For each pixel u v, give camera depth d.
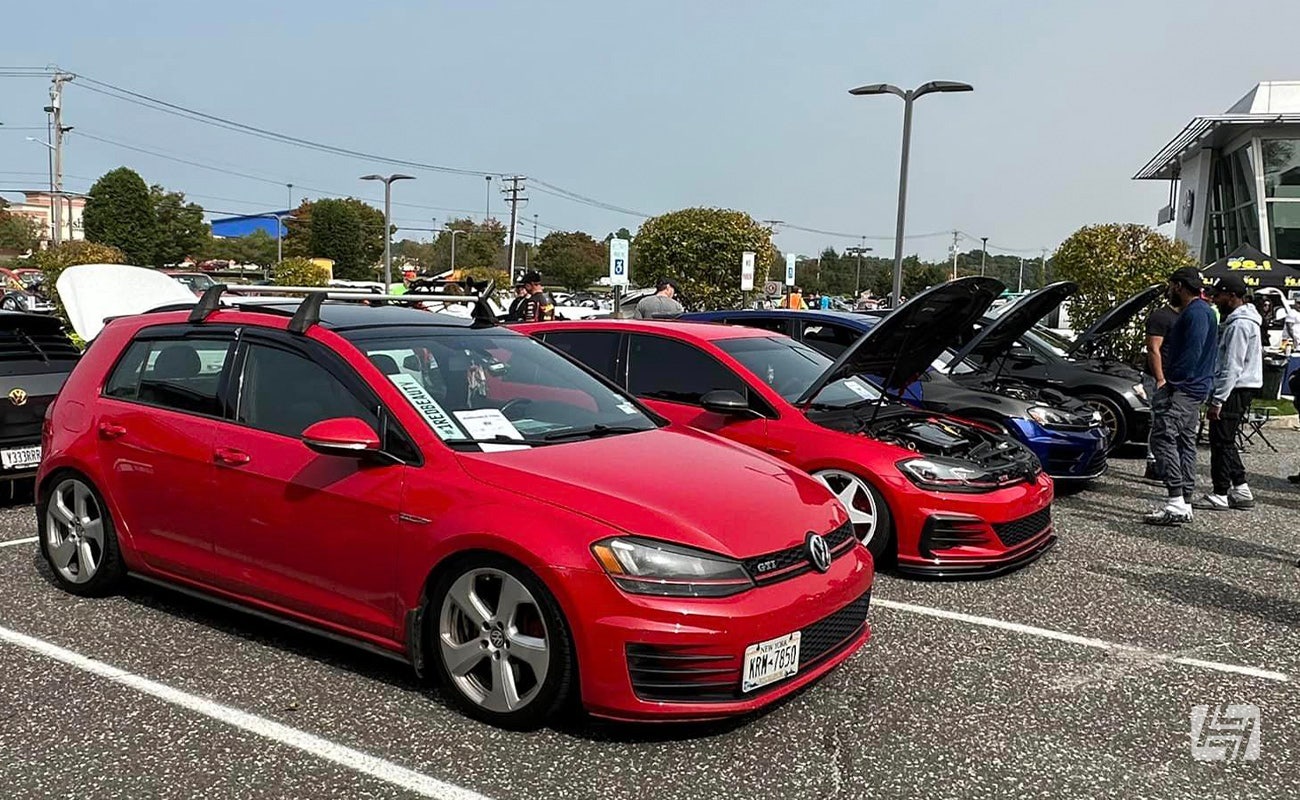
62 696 3.83
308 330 4.34
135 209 72.06
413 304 5.84
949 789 3.27
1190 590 5.57
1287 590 5.62
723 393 5.80
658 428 4.58
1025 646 4.61
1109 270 15.70
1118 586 5.62
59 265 22.02
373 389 4.03
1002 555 5.50
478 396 4.26
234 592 4.32
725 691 3.34
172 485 4.45
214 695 3.85
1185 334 7.07
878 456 5.56
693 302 26.69
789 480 4.05
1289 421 13.09
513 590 3.49
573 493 3.54
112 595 5.02
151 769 3.28
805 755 3.46
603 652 3.30
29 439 6.72
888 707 3.89
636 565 3.32
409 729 3.57
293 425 4.20
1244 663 4.46
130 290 13.69
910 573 5.54
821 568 3.62
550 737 3.52
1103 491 8.52
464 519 3.57
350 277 86.19
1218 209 30.14
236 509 4.22
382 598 3.81
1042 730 3.72
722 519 3.52
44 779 3.21
